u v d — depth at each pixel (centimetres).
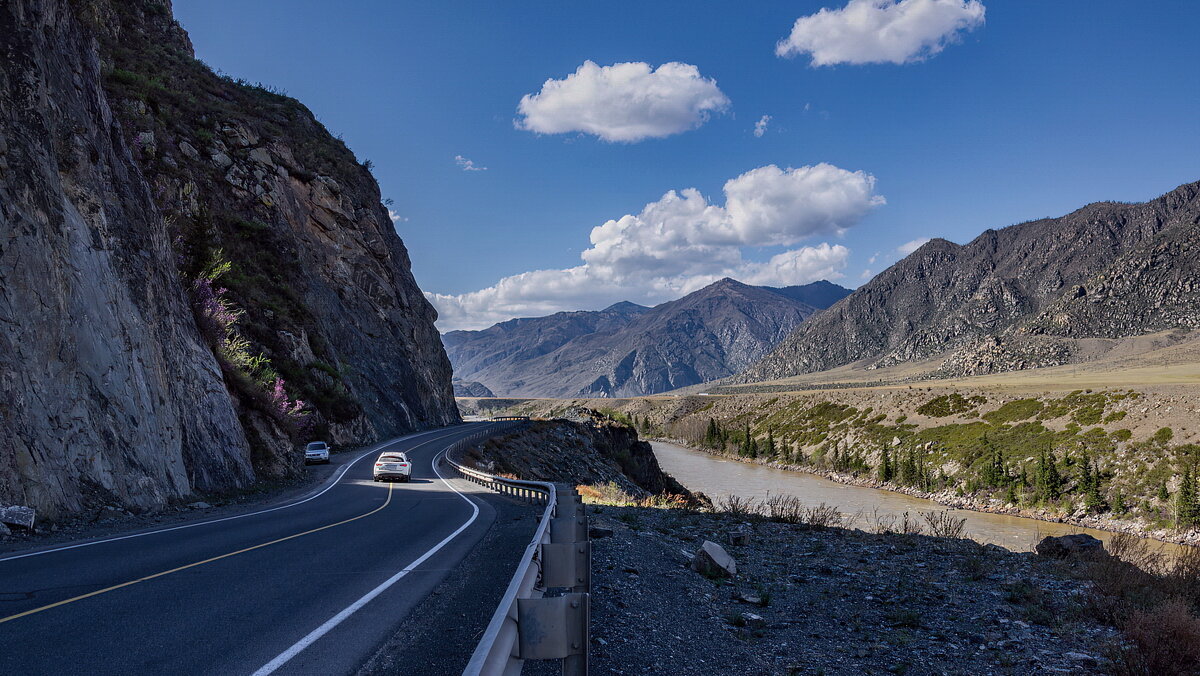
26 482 1323
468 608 726
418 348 7631
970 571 1302
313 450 3638
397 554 1077
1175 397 9625
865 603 1059
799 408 17750
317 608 702
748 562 1356
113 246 1975
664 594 968
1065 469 8650
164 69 5494
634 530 1573
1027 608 1022
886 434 12962
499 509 1894
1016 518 7606
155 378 1981
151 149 4309
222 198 5103
